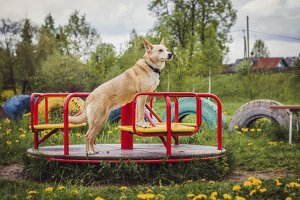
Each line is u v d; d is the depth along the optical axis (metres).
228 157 8.21
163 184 7.08
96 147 8.70
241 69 61.25
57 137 11.80
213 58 42.12
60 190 6.17
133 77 7.91
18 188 6.49
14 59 59.00
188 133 7.64
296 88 52.69
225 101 52.31
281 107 12.47
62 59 48.41
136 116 7.93
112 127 13.62
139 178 7.19
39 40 60.47
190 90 44.66
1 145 10.71
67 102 7.54
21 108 16.25
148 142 11.56
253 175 8.16
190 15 53.44
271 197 5.55
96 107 7.55
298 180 6.45
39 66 57.50
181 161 7.39
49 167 7.50
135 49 40.66
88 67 48.59
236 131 12.99
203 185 6.55
